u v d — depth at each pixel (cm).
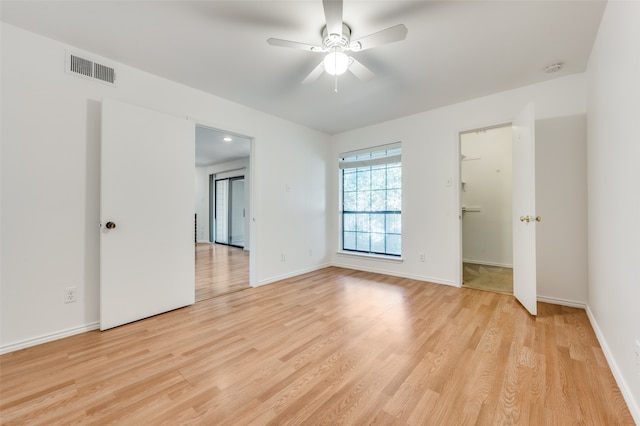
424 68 255
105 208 226
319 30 202
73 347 198
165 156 265
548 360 178
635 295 133
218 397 145
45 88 208
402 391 149
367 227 466
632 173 138
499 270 436
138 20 190
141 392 149
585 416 130
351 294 321
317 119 400
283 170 398
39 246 205
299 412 134
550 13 184
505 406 137
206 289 345
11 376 163
